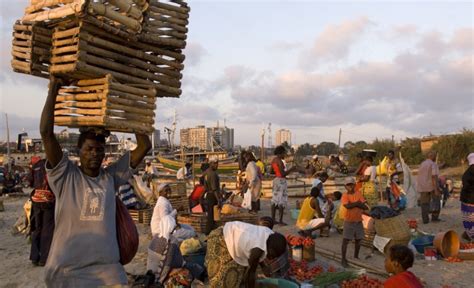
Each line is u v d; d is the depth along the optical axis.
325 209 11.38
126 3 3.51
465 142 39.47
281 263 6.49
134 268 8.13
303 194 19.38
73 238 3.31
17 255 9.32
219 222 10.80
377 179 15.73
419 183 12.56
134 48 3.84
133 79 3.74
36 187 8.30
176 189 15.47
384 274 7.55
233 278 5.81
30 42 3.54
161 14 4.00
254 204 13.42
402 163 14.96
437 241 8.86
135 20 3.62
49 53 3.59
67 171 3.43
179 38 4.12
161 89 3.99
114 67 3.59
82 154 3.48
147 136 3.89
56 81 3.49
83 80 3.62
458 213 14.46
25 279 7.62
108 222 3.42
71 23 3.46
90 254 3.31
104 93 3.46
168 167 37.69
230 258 5.84
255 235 5.66
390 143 47.91
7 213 16.59
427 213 12.49
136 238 3.65
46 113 3.37
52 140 3.37
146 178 19.42
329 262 8.66
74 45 3.40
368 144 50.66
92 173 3.55
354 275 6.77
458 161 39.66
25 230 11.52
